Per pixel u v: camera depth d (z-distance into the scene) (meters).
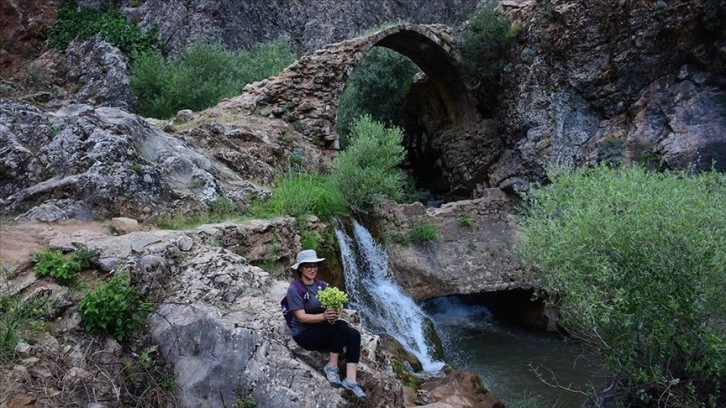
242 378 4.60
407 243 13.58
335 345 4.55
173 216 8.23
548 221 8.38
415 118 21.94
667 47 14.61
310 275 4.81
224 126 12.74
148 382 4.86
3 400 4.16
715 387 6.83
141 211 8.02
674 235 6.53
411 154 22.94
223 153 11.58
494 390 10.13
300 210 9.94
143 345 5.12
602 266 6.76
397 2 28.34
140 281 5.54
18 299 5.07
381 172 12.69
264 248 8.16
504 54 17.72
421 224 14.06
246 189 10.02
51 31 20.91
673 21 14.28
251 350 4.70
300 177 11.48
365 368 4.76
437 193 21.66
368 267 12.18
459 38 18.06
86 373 4.71
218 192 9.14
